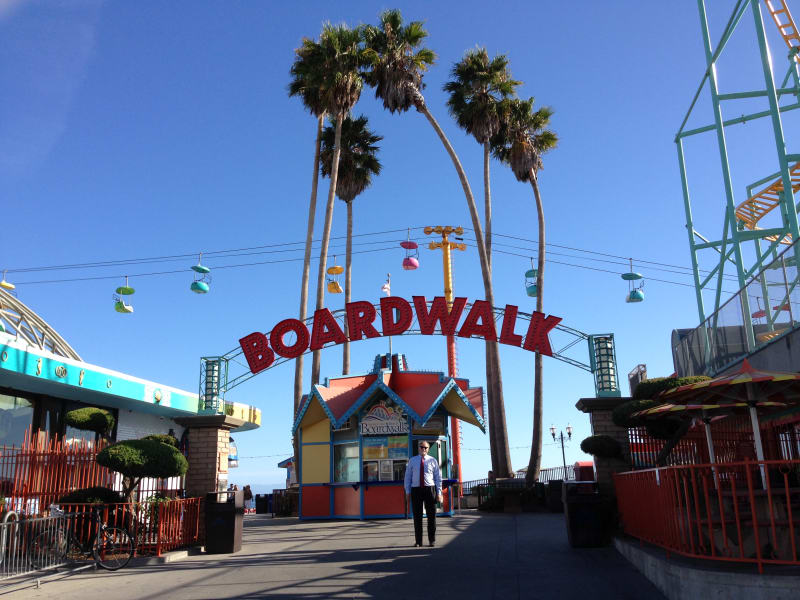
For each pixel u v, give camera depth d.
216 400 17.14
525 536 13.45
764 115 19.91
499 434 25.61
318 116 30.28
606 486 12.76
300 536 15.59
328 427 21.23
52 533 10.97
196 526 13.70
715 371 18.00
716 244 22.66
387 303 19.73
